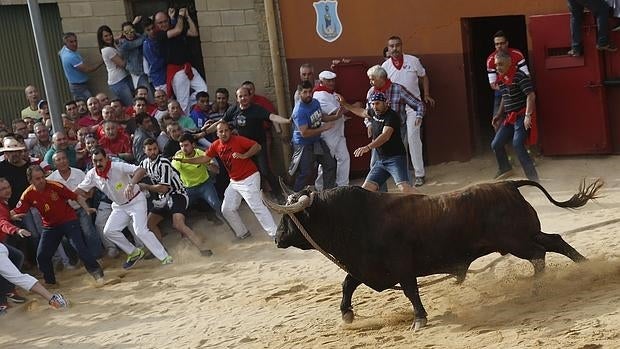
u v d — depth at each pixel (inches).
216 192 753.6
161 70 844.6
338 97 690.2
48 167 757.9
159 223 775.7
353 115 809.5
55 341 618.5
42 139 791.7
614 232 601.0
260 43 845.8
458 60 782.5
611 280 519.2
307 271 661.9
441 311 532.7
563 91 745.6
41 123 799.1
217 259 717.3
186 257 728.3
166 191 728.3
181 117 797.2
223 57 860.6
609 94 737.0
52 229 701.3
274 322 576.1
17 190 737.0
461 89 787.4
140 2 893.8
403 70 765.9
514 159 778.8
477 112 808.3
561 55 742.5
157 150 737.0
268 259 699.4
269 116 769.6
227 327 586.6
